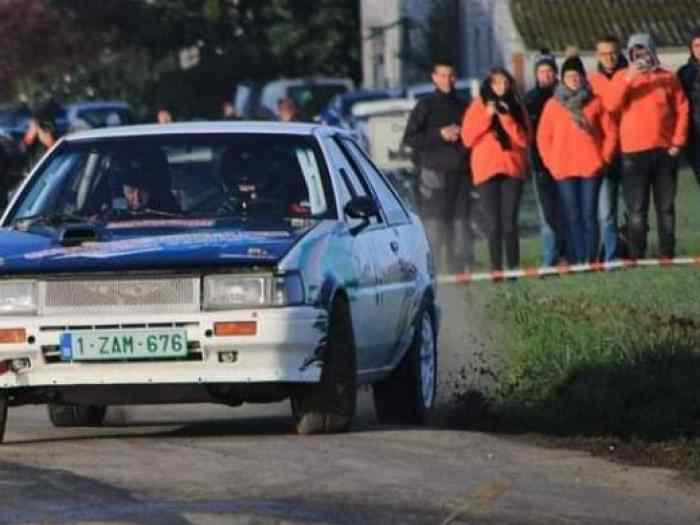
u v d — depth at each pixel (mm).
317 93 155875
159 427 42875
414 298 43938
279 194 40688
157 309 36656
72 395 37656
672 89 64250
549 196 67250
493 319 56188
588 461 36906
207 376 36656
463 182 71062
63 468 34688
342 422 38594
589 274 62312
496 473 34875
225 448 36750
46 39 196250
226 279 36625
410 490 32844
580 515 31656
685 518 31797
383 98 135125
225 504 31234
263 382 36969
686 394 43031
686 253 68750
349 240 39688
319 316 37062
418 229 45969
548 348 48844
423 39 172625
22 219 41094
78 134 42719
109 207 40844
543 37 150750
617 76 64500
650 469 36344
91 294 36875
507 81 67188
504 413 45125
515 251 67438
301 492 32344
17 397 38031
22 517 30266
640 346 46969
